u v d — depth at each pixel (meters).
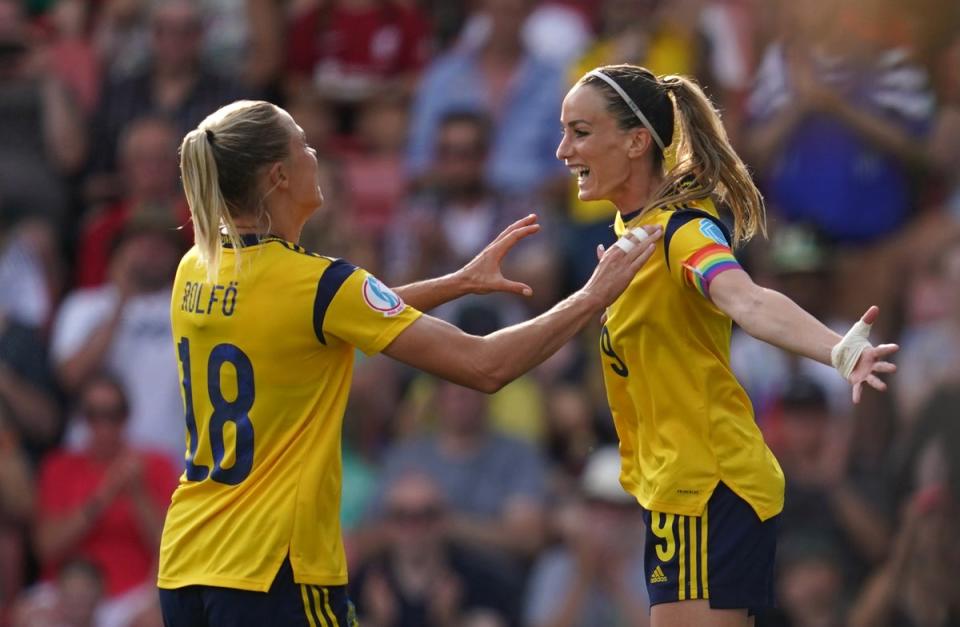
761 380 29.94
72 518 29.91
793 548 27.56
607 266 15.20
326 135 35.94
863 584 27.77
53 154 35.94
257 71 36.41
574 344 31.17
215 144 15.17
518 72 34.59
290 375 15.16
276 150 15.34
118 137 35.97
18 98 36.09
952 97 32.38
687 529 15.48
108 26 38.69
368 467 30.09
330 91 36.38
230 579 14.98
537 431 30.22
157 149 33.75
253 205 15.37
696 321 15.38
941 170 32.19
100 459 30.27
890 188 31.84
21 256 34.31
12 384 31.50
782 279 31.03
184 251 32.22
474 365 15.02
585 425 30.20
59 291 34.94
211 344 15.29
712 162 15.68
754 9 33.41
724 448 15.46
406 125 36.16
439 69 35.22
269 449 15.20
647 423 15.79
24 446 31.59
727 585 15.36
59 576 29.08
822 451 28.44
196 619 15.36
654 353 15.52
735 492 15.42
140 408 31.22
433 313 31.02
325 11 36.56
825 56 32.31
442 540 28.39
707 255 14.82
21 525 30.16
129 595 29.45
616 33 34.81
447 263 32.41
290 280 15.12
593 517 27.75
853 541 27.88
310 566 15.09
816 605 27.25
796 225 31.97
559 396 30.47
